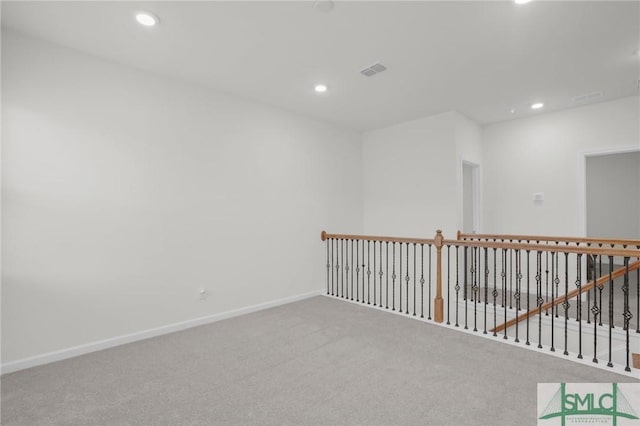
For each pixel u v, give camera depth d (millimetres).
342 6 2217
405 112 4430
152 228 3170
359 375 2328
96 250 2842
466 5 2203
